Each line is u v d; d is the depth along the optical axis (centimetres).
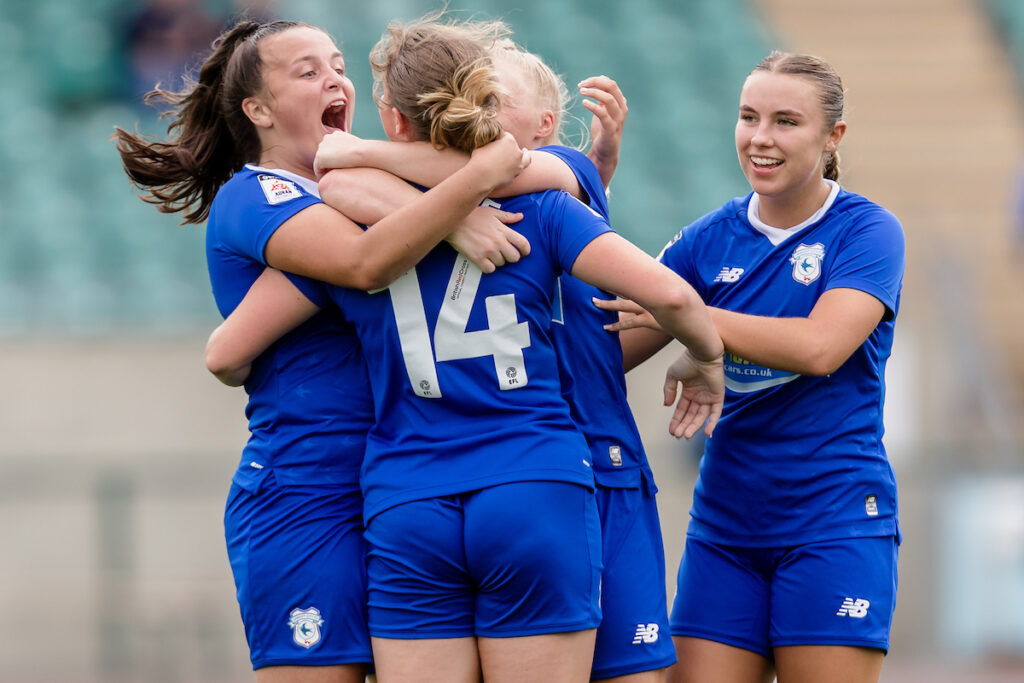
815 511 1246
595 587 1084
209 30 4206
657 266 1072
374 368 1132
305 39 1216
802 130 1205
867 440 1262
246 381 1209
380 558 1104
